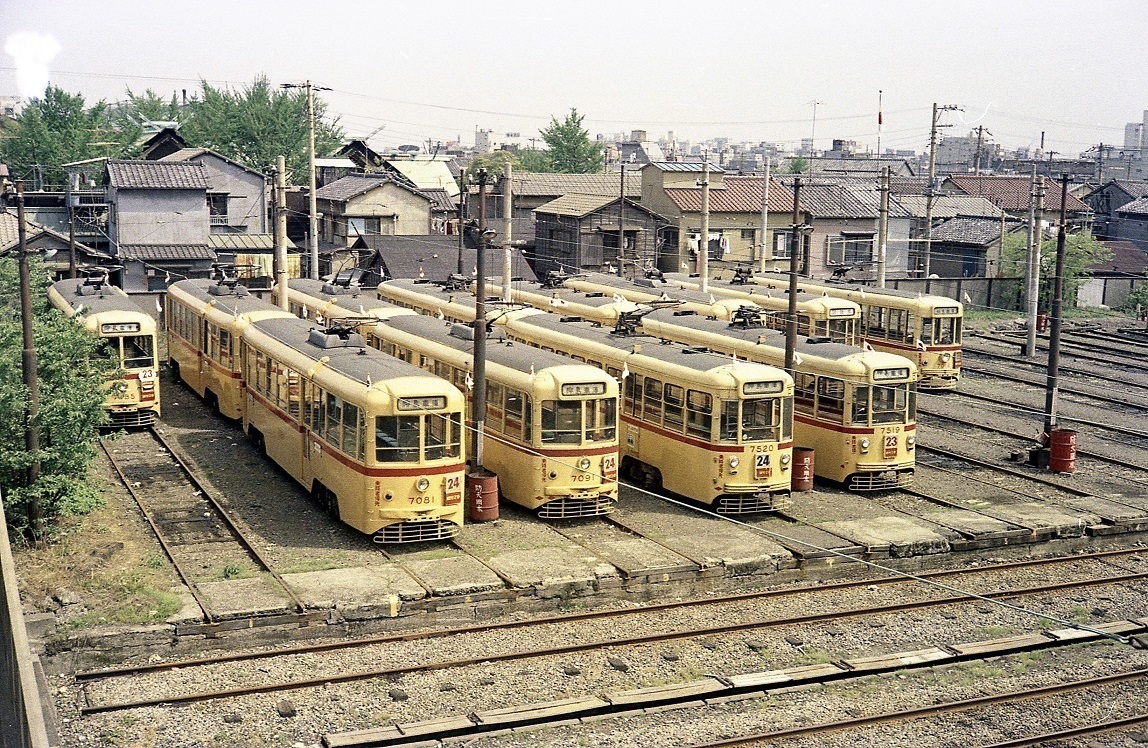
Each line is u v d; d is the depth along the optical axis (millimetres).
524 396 22000
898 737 14117
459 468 20141
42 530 19156
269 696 14602
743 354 27141
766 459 22562
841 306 34250
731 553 19938
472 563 18906
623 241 54219
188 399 32594
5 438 19328
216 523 21078
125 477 24094
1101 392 37906
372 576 18094
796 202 26047
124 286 49219
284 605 16594
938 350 36688
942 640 17328
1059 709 15039
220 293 32094
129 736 13438
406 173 82562
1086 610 18781
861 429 24844
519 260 55562
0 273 33250
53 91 62250
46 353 20609
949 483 25984
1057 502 24453
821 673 15781
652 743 13719
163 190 50125
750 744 13789
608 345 26000
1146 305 57094
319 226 67062
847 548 20469
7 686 10203
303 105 78625
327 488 21328
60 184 59281
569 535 21031
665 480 23969
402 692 14828
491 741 13719
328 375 21406
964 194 75312
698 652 16484
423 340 26266
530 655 16109
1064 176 28531
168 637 15820
